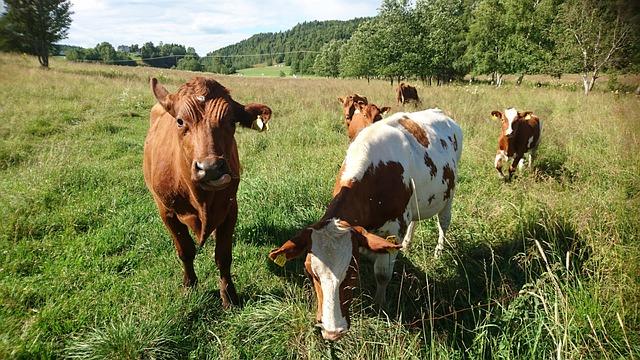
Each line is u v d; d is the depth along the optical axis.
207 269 4.89
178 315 3.92
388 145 4.03
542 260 4.43
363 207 3.66
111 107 14.90
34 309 4.08
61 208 6.14
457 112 13.64
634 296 3.58
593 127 10.34
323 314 2.94
